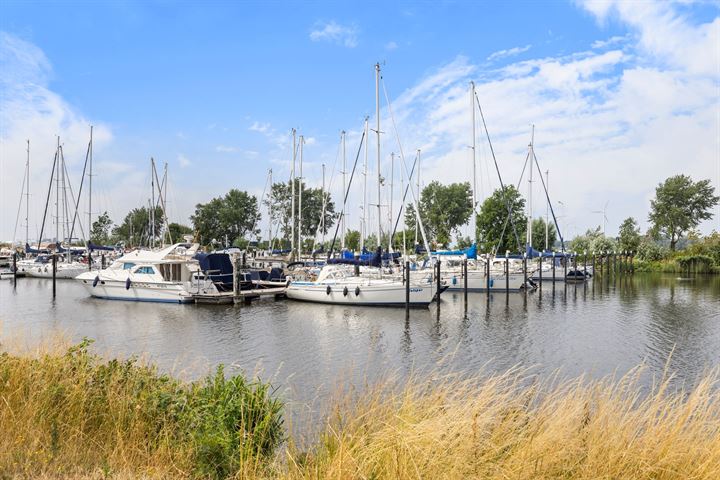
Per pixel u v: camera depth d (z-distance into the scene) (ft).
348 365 46.52
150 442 16.21
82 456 15.57
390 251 132.05
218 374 19.63
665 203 269.44
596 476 12.94
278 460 15.19
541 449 13.20
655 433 14.07
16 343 27.12
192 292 92.38
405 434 13.25
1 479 13.60
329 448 14.55
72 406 17.88
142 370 21.06
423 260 128.47
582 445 13.92
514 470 12.62
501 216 225.35
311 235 309.63
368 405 17.25
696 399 14.67
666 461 13.20
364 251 134.10
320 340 59.47
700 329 69.21
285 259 146.30
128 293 93.40
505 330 67.97
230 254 103.35
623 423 14.52
